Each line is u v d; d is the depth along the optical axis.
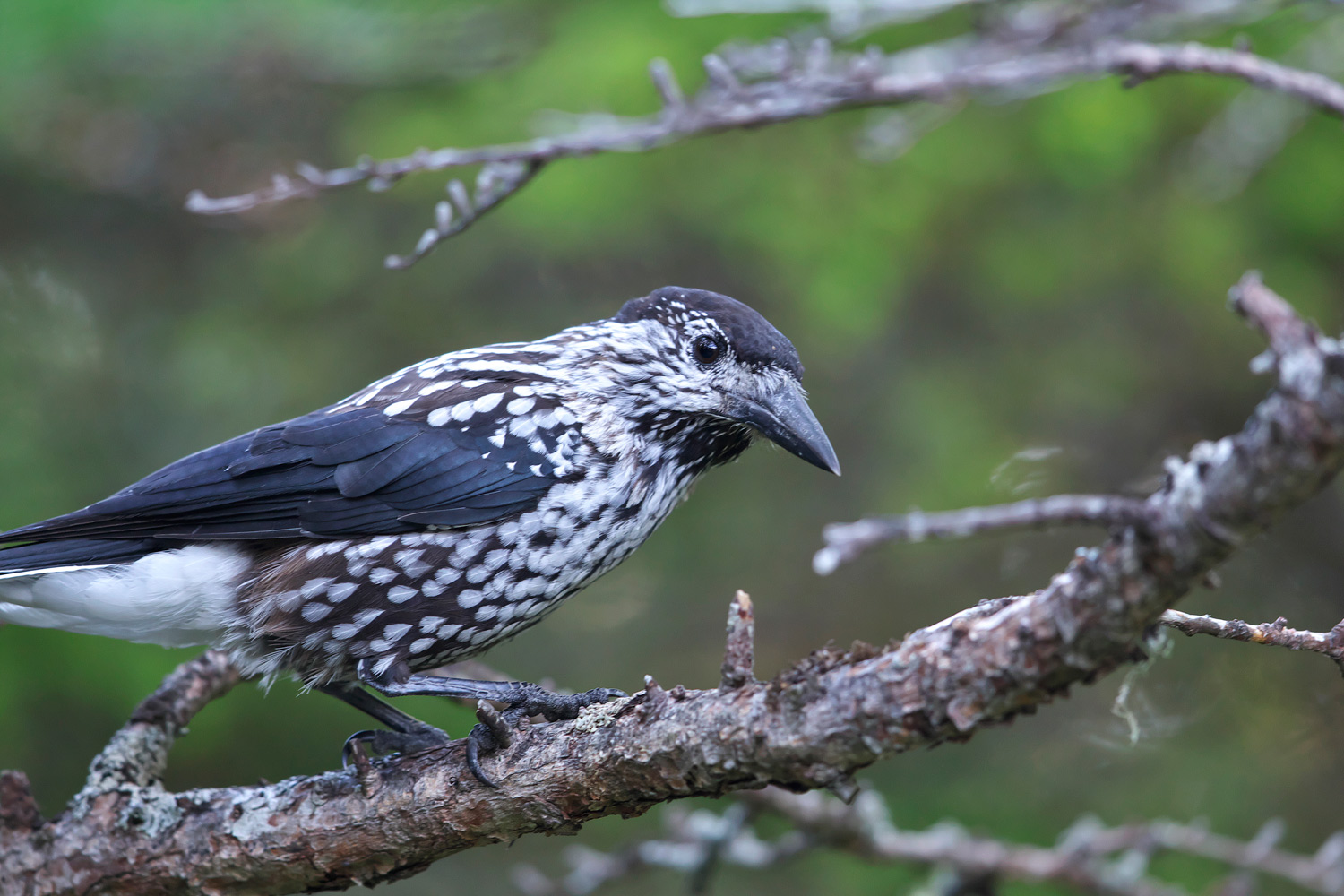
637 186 11.88
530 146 6.04
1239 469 3.27
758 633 13.28
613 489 6.92
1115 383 12.96
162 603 6.54
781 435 7.16
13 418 12.43
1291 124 8.48
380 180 6.22
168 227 13.78
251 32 11.84
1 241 13.62
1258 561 13.27
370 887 5.65
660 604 13.59
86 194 13.48
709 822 7.95
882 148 7.19
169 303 13.81
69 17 11.51
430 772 5.36
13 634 10.35
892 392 13.25
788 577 13.38
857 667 4.20
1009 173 11.92
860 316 12.07
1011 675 3.86
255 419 12.97
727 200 12.07
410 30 12.05
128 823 5.80
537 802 5.07
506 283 13.78
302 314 13.41
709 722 4.48
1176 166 11.97
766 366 7.23
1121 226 12.24
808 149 12.12
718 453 7.54
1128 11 5.82
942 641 4.02
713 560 13.52
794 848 7.95
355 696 6.91
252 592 6.55
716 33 11.40
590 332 7.31
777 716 4.29
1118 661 3.74
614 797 4.90
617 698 6.17
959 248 12.53
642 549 13.50
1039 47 5.88
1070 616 3.70
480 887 12.19
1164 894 7.95
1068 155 11.65
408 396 6.90
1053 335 13.17
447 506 6.62
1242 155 8.25
